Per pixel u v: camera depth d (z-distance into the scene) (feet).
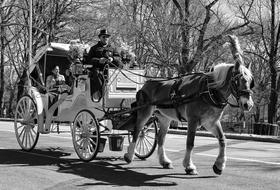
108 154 38.52
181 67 95.86
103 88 34.37
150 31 99.91
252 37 107.86
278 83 111.55
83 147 34.45
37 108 37.88
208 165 33.53
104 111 34.83
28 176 28.50
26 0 124.57
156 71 107.65
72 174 29.40
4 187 25.36
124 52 37.14
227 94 27.68
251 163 35.04
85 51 36.70
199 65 100.89
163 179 28.17
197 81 28.84
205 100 27.99
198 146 47.34
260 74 129.08
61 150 40.42
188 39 97.55
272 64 105.70
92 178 28.25
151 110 32.68
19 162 33.76
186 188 25.76
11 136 51.96
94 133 33.78
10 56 138.82
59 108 37.76
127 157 33.17
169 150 42.63
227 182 27.45
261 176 29.58
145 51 104.47
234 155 40.16
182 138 58.08
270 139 58.85
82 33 122.42
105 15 119.96
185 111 29.55
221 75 27.76
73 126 35.27
